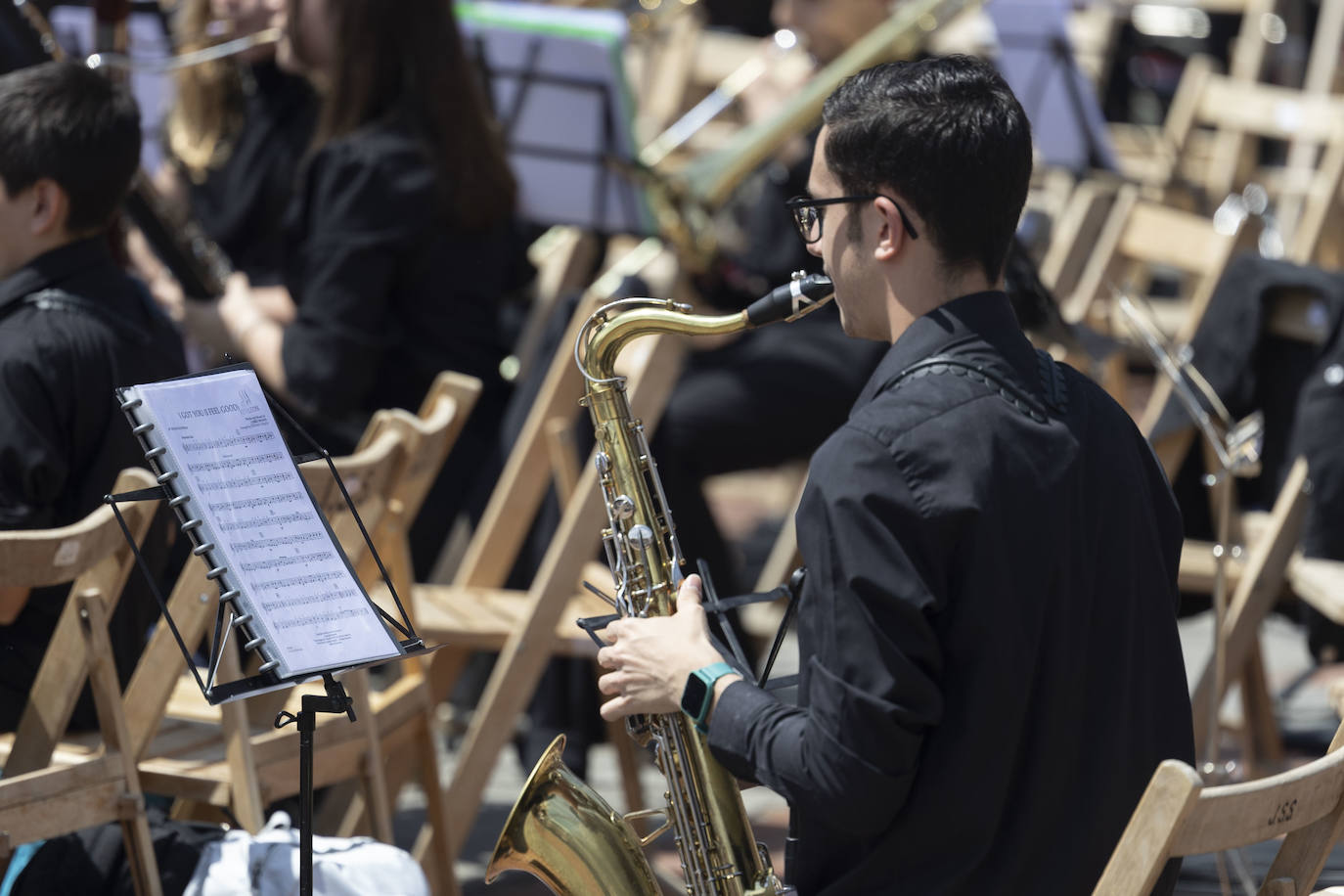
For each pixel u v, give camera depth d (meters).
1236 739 16.08
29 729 8.83
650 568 8.17
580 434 14.30
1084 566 6.66
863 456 6.37
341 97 14.62
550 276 17.44
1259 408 14.78
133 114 10.13
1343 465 13.58
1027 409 6.60
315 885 8.54
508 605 13.75
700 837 7.92
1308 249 18.39
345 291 14.39
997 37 19.22
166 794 9.53
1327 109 21.52
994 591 6.33
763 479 27.52
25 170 9.72
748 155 15.91
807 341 16.59
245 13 16.45
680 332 8.04
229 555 6.95
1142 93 30.20
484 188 14.70
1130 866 5.62
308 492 7.31
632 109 15.40
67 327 9.65
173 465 7.02
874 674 6.20
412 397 15.16
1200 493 14.92
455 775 12.78
